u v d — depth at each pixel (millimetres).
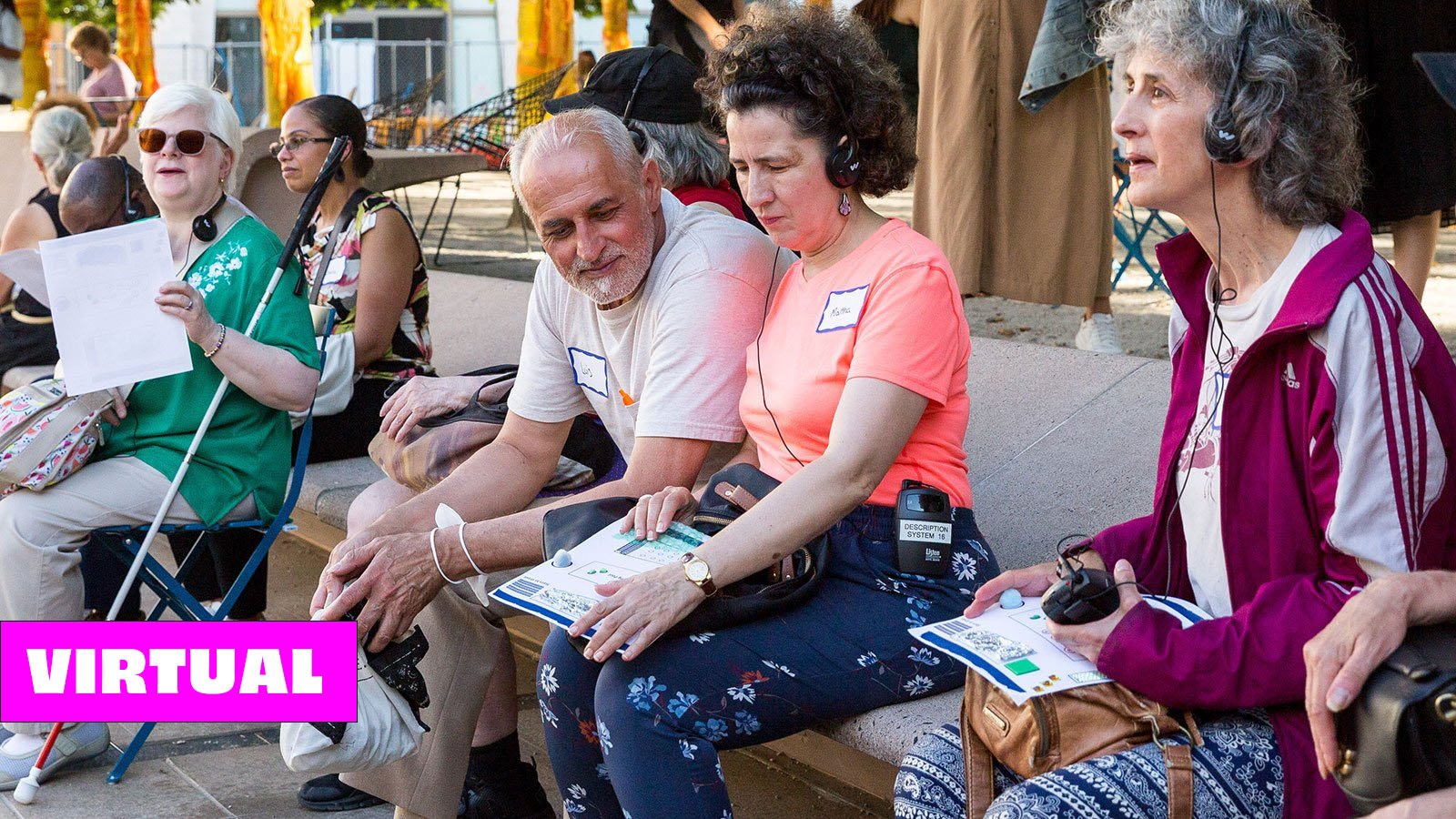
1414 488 1760
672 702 2146
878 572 2342
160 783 3262
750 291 2648
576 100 3092
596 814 2412
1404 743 1576
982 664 1900
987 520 3363
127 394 3357
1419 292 4312
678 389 2617
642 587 2188
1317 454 1810
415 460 3176
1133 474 3275
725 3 4988
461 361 5469
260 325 3381
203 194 3451
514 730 2979
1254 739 1835
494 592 2305
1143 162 1973
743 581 2348
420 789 2818
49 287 3127
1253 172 1900
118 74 12320
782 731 2229
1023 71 4559
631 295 2717
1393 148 4035
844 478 2240
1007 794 1788
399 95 11977
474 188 16297
